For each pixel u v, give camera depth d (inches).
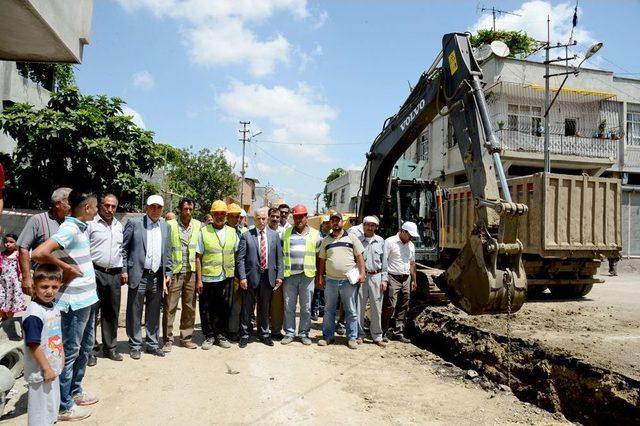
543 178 415.5
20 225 446.3
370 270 298.5
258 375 226.7
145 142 540.7
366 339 314.5
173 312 263.1
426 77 302.5
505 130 797.9
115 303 236.4
